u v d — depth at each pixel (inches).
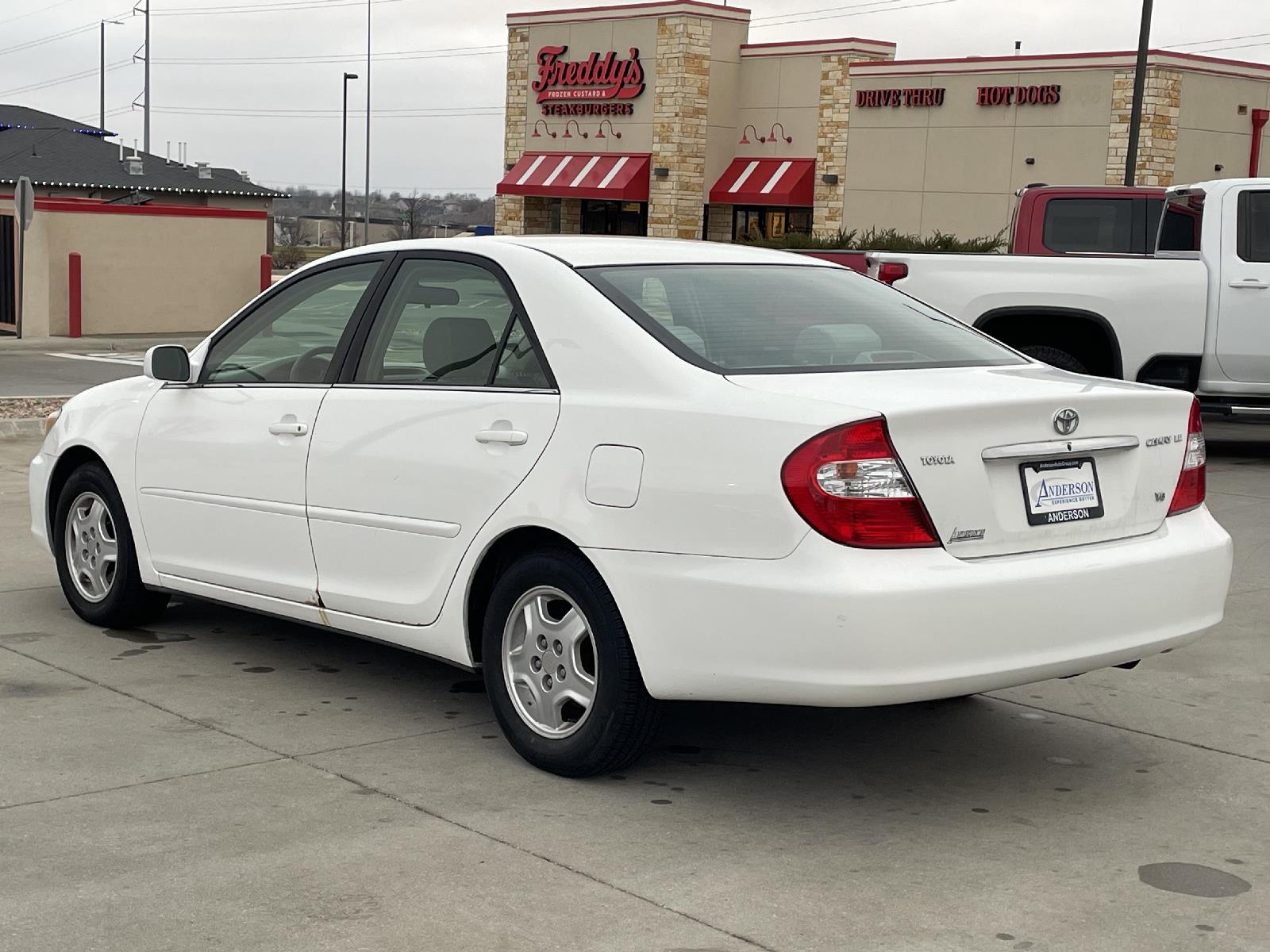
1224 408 482.0
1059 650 173.8
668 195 1469.0
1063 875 162.7
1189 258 485.1
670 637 173.9
